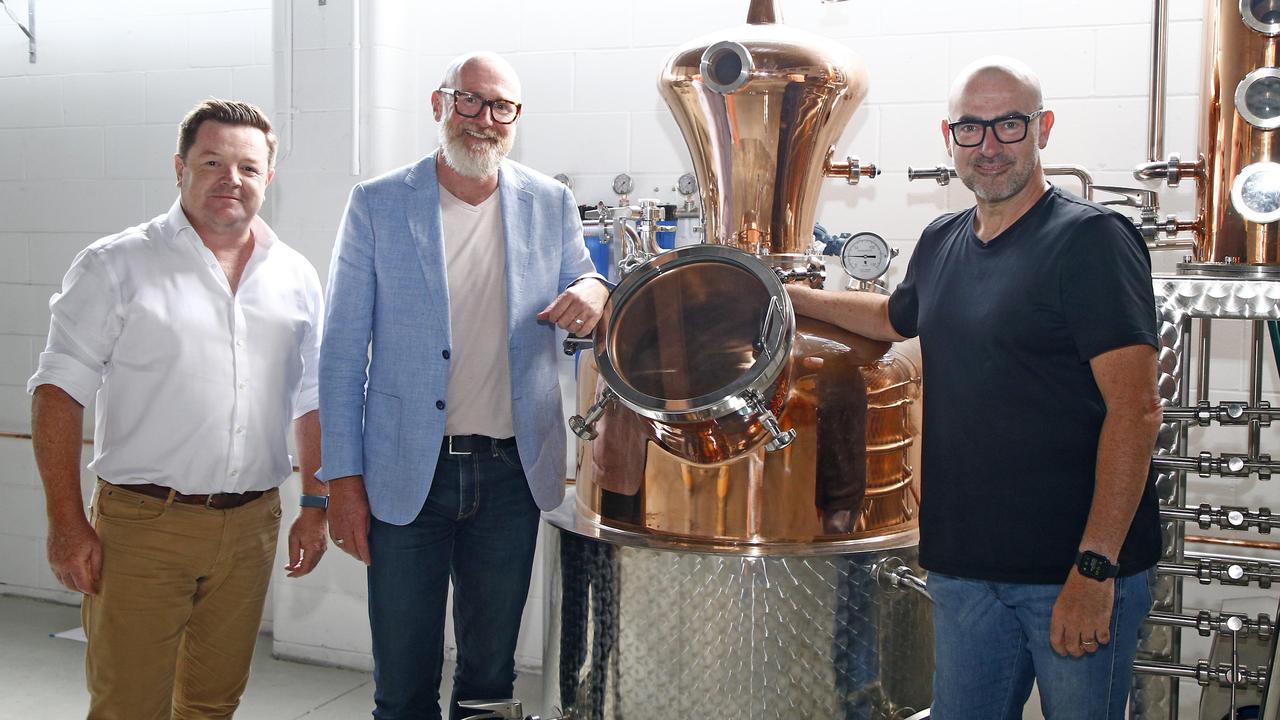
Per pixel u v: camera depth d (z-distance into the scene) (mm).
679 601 1886
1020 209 1664
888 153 2834
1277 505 2596
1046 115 1680
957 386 1678
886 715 1942
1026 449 1612
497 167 2104
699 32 2998
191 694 2145
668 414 1772
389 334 2074
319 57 3225
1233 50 2053
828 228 2906
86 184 3805
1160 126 2418
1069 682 1607
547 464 2145
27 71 3838
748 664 1870
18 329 3916
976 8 2730
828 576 1868
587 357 2133
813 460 1892
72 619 3750
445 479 2090
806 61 1989
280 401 2145
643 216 2283
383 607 2100
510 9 3170
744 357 1807
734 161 2078
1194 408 2055
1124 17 2617
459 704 2123
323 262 3281
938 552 1715
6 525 3951
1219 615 2076
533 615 3248
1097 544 1533
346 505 2059
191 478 1991
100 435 2031
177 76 3658
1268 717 1434
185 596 2029
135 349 1981
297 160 3279
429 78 3277
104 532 1977
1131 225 1597
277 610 3457
